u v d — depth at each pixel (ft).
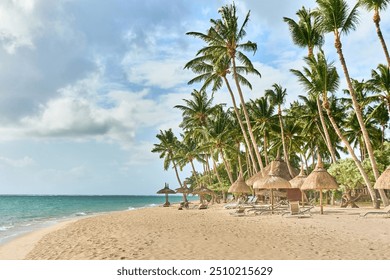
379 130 123.03
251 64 95.61
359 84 105.29
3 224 89.51
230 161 161.58
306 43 91.09
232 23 91.91
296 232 41.11
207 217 68.44
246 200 92.17
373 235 37.70
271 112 119.75
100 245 36.42
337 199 134.10
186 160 176.35
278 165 96.58
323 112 111.34
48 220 103.09
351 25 72.74
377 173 71.20
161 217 72.90
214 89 106.42
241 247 31.83
